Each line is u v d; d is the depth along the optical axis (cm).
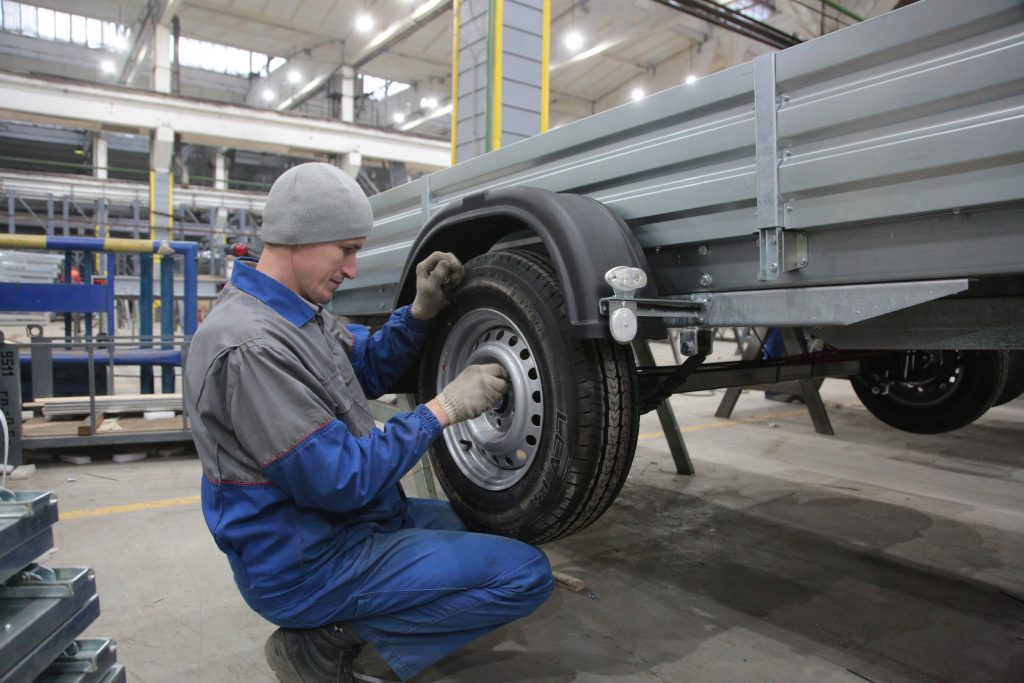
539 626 187
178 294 1101
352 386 148
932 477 341
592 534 260
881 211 121
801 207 132
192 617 192
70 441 362
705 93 147
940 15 109
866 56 119
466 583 139
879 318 159
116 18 1650
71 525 269
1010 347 138
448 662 168
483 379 146
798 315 138
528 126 658
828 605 199
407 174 1559
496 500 174
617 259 151
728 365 250
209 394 125
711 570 225
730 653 172
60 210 1598
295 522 130
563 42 1531
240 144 1327
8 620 98
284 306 135
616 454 154
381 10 1503
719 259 154
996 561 232
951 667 165
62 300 392
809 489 321
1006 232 109
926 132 113
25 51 1775
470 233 203
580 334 144
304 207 130
